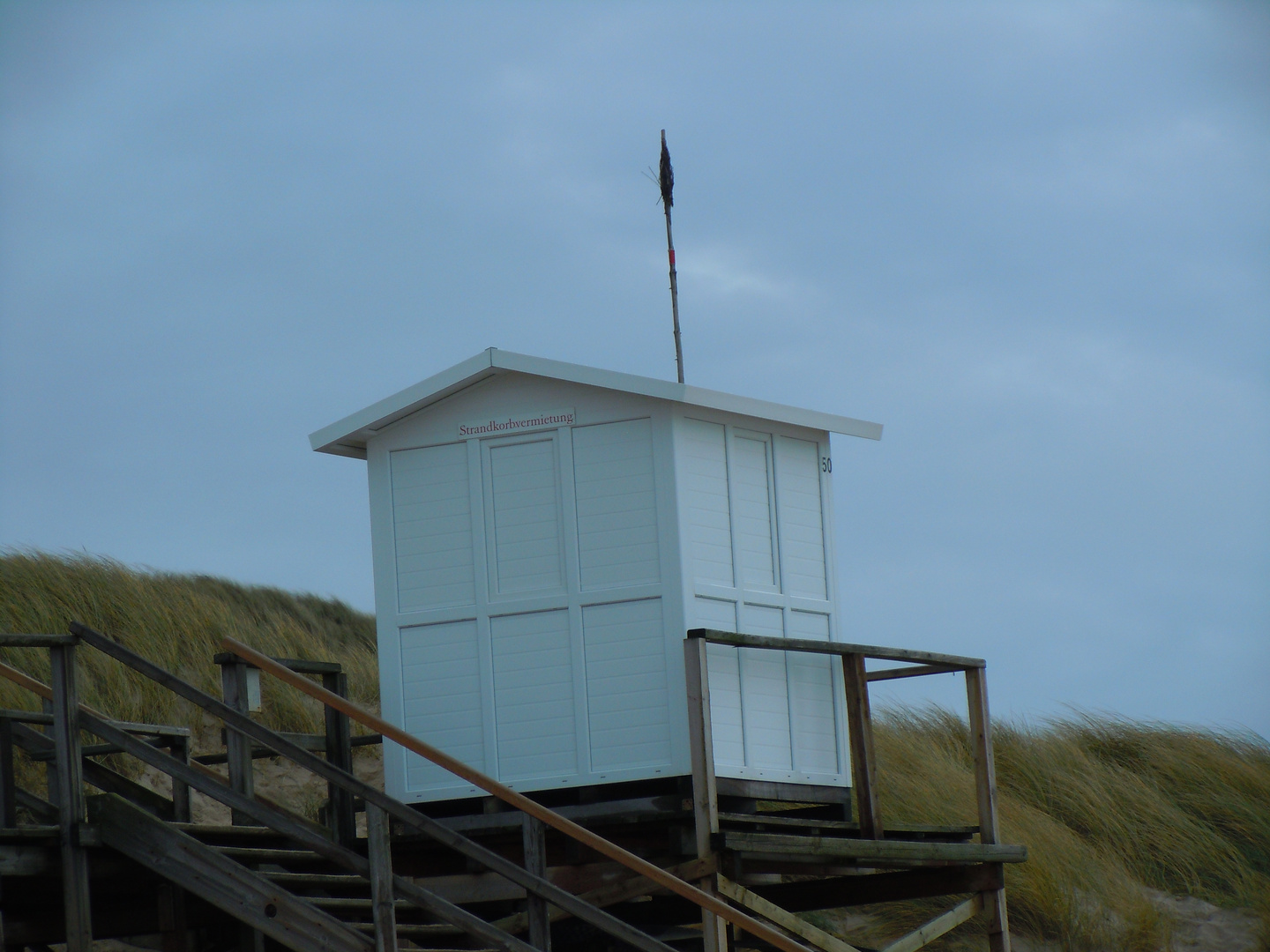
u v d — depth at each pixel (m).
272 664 31.48
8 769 31.19
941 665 43.41
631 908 45.09
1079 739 77.69
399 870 39.62
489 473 39.22
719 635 35.22
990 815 42.69
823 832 40.62
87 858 31.12
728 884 34.75
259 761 70.38
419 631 39.06
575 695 37.56
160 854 30.48
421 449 39.88
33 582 73.44
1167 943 58.97
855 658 39.47
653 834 38.72
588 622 37.81
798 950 30.88
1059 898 59.72
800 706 39.72
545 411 39.03
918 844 38.84
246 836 34.09
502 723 37.97
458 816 38.28
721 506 38.91
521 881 30.80
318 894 35.47
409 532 39.62
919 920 59.47
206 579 99.69
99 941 44.72
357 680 83.81
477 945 37.09
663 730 36.81
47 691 33.34
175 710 71.00
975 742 43.09
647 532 37.81
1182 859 66.00
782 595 39.81
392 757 38.66
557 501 38.62
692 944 42.03
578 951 40.75
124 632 73.94
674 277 45.34
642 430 38.28
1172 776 73.25
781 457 41.00
